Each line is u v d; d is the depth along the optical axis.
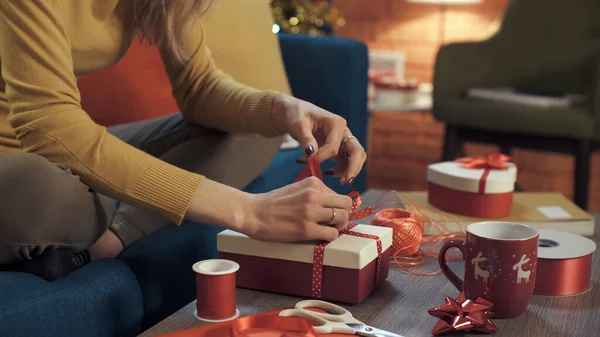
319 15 3.00
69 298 1.06
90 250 1.27
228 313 0.99
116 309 1.14
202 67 1.48
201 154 1.48
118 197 1.10
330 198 1.07
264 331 0.90
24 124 1.10
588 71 3.08
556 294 1.09
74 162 1.09
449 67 3.01
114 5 1.27
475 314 0.95
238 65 1.96
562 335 0.94
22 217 1.04
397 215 1.29
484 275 0.98
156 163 1.10
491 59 3.14
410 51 3.80
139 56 1.98
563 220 1.37
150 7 1.29
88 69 1.32
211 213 1.07
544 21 3.15
